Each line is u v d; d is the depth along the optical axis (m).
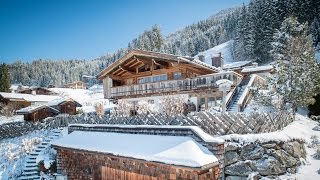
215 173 9.98
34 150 20.36
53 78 156.62
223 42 109.56
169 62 25.91
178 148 10.16
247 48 65.38
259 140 10.76
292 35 21.19
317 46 48.75
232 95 22.73
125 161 12.31
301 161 11.52
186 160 9.38
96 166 14.06
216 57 42.12
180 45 124.12
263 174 10.22
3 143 26.31
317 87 18.86
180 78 25.27
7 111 48.97
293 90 18.09
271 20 58.72
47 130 25.36
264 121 12.22
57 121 25.27
